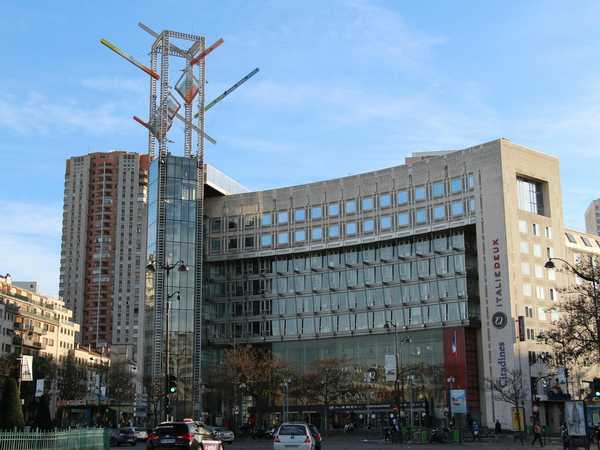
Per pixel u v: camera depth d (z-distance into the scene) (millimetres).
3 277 168125
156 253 127062
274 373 119062
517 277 111688
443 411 111688
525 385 106562
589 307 65250
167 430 37969
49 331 173875
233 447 70750
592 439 69125
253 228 137875
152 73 139500
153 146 137250
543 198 121500
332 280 130375
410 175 124438
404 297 122000
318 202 133250
